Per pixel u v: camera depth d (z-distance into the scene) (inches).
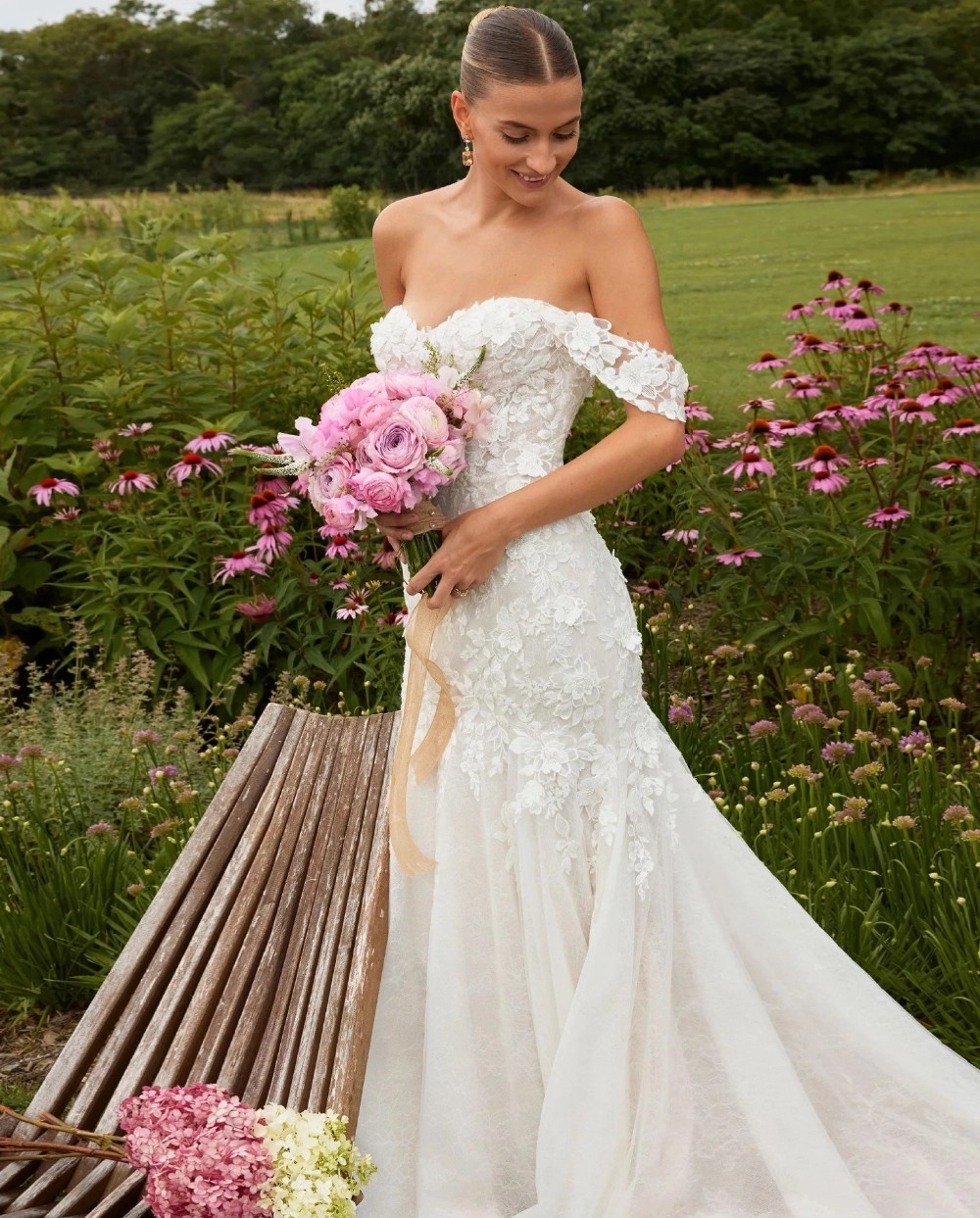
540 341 88.0
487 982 92.4
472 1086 90.3
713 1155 88.9
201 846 109.3
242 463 191.2
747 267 690.2
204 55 2492.6
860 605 158.2
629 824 90.7
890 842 120.1
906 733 151.8
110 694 162.4
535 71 81.4
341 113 2039.9
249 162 2175.2
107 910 127.3
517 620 88.7
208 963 96.2
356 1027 85.1
